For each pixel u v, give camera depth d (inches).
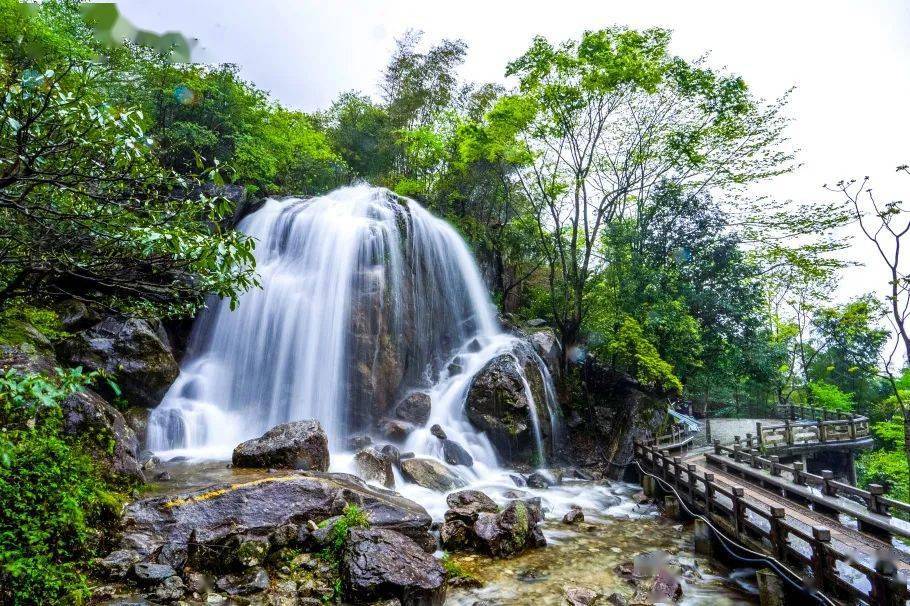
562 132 757.9
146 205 183.5
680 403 1046.4
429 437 580.1
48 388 137.3
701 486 474.6
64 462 233.5
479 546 358.0
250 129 800.9
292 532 283.6
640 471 613.0
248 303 607.2
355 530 284.7
